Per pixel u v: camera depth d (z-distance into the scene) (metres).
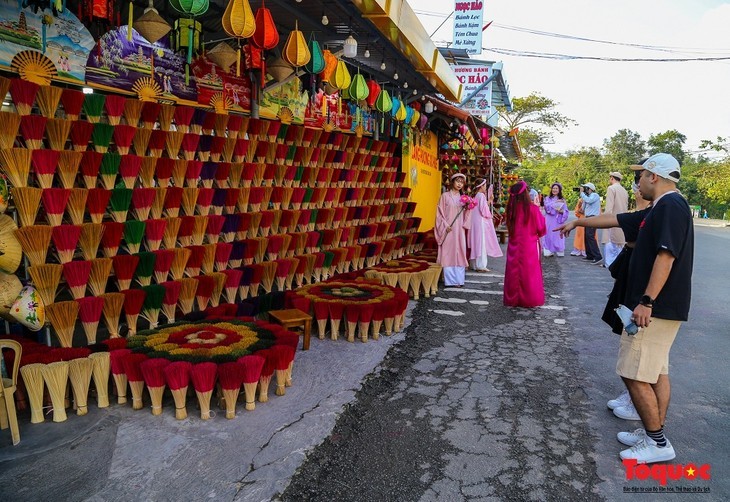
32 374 3.35
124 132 4.52
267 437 3.38
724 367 4.96
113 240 4.36
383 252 8.69
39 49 4.16
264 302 5.71
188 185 5.16
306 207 6.99
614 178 9.77
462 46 15.41
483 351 5.31
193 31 4.66
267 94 6.71
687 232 3.03
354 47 5.80
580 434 3.58
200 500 2.71
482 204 9.84
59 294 4.27
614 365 4.93
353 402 3.99
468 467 3.15
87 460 3.01
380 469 3.11
